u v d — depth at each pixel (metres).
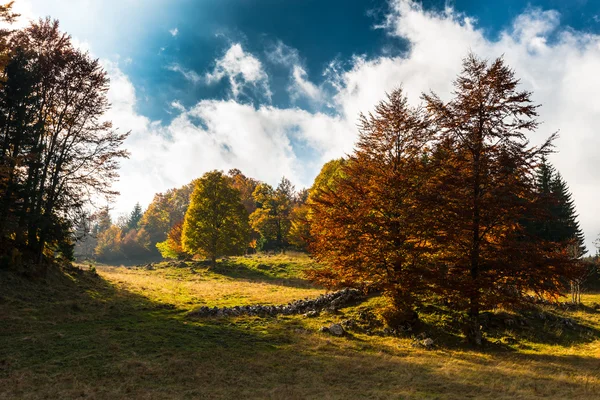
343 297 22.16
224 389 9.86
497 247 16.11
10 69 22.06
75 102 24.50
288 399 9.07
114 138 25.30
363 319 19.20
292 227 52.66
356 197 18.94
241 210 44.88
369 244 18.14
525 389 10.20
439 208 16.94
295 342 15.31
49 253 26.16
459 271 16.58
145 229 104.19
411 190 18.05
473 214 16.28
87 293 21.84
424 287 16.73
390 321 18.17
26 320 15.49
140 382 10.07
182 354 12.70
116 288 24.86
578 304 24.23
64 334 14.22
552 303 23.75
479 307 15.90
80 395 9.00
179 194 105.06
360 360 13.23
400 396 9.40
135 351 12.71
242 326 17.31
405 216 17.50
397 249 17.44
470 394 9.66
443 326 18.31
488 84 17.38
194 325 16.77
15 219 22.48
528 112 16.47
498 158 16.48
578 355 15.27
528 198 16.61
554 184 48.00
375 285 18.00
